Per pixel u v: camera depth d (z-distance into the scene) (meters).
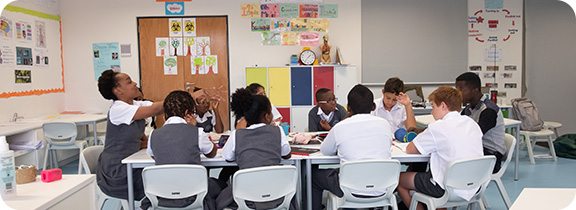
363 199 2.59
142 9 6.34
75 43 6.42
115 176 2.82
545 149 6.25
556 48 6.61
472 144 2.58
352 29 6.37
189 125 2.61
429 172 2.68
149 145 2.60
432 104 2.80
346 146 2.62
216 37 6.36
